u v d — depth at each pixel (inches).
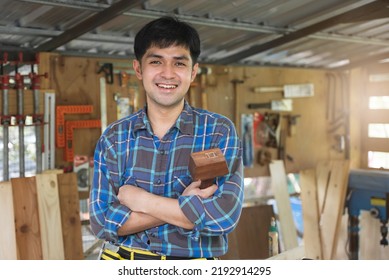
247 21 143.0
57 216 130.2
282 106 194.7
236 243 138.2
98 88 151.9
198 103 173.8
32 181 127.6
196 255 65.1
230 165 67.5
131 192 64.9
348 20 135.3
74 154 147.6
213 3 125.8
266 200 194.7
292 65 200.4
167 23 66.9
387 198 157.6
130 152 68.4
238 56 170.1
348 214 170.1
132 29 136.9
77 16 121.3
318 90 207.5
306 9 137.3
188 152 67.9
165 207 62.8
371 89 213.2
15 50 134.5
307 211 174.9
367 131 215.6
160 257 65.0
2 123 130.0
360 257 178.7
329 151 211.8
